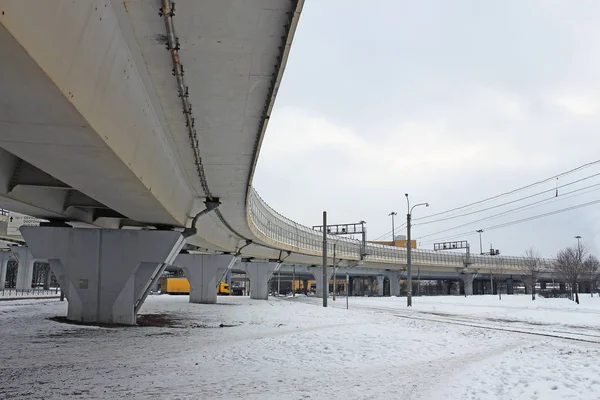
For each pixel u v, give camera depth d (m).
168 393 8.84
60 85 6.65
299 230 64.62
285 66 9.78
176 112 12.38
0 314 25.02
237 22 8.40
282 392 9.01
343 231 85.44
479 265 106.69
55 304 35.19
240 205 26.03
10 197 15.52
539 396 8.09
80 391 8.96
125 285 21.11
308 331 19.98
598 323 25.91
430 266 97.81
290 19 8.31
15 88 6.61
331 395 8.77
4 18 5.08
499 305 46.88
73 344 15.16
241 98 11.41
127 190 13.59
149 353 13.62
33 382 9.73
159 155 13.98
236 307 37.66
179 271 108.94
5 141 8.99
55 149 9.45
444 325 23.20
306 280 130.00
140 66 9.95
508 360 12.20
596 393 8.13
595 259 85.81
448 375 10.78
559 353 13.30
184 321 24.86
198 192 22.53
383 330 19.73
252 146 15.02
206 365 11.85
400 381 10.12
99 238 21.23
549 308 41.38
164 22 8.41
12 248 68.00
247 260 60.75
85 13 7.04
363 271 94.06
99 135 8.55
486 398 8.15
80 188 13.39
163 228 22.58
